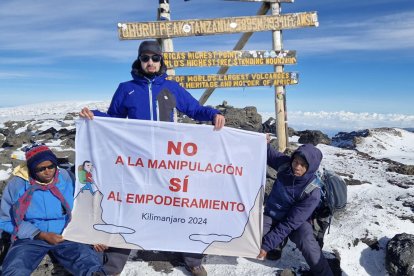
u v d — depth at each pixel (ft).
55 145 27.78
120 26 23.40
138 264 15.48
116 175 14.46
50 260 14.34
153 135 14.29
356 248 16.92
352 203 20.95
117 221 14.56
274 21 26.03
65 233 14.28
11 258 13.15
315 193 14.28
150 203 14.57
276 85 27.07
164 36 24.03
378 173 27.37
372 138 42.19
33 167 13.46
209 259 15.96
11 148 28.19
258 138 14.39
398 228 18.25
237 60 25.64
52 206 13.97
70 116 51.01
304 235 14.42
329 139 39.73
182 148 14.37
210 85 25.59
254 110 38.63
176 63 24.45
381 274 16.01
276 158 15.38
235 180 14.53
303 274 15.15
